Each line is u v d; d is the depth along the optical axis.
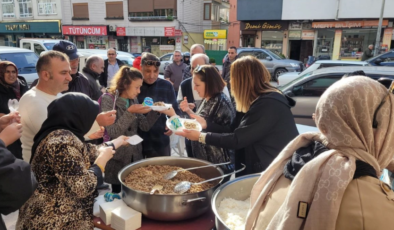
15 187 1.06
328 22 14.85
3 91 3.21
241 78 1.72
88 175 1.25
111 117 1.83
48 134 1.26
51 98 1.94
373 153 0.81
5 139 1.35
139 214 1.44
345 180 0.75
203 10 21.67
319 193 0.77
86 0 21.09
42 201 1.23
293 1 15.08
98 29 20.84
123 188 1.54
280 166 1.03
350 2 14.05
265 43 16.61
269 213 0.97
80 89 3.20
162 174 1.77
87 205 1.35
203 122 2.16
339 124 0.81
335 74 4.38
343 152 0.81
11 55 6.93
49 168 1.23
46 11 22.25
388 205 0.74
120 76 2.22
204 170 1.82
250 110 1.65
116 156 2.20
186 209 1.41
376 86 0.81
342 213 0.74
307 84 4.49
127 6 20.38
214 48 22.34
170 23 19.72
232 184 1.53
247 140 1.63
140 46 20.97
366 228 0.71
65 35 21.98
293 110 4.51
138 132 2.54
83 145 1.34
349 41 14.88
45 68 1.88
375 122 0.80
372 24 14.03
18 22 22.88
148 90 2.66
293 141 1.02
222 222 1.18
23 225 1.26
